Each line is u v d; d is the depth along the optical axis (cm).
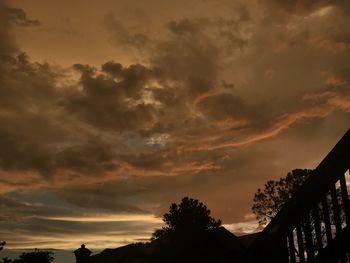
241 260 399
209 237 1241
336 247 366
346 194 370
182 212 1301
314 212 383
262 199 2042
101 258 2355
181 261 1220
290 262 381
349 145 373
